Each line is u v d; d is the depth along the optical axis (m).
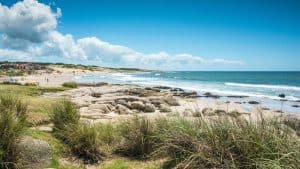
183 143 5.86
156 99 23.56
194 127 5.91
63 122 7.50
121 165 6.20
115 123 9.06
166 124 6.99
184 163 5.28
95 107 17.50
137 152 6.80
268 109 20.61
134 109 19.25
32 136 6.54
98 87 39.50
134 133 6.94
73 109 8.08
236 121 5.55
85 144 6.61
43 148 5.95
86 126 7.00
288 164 4.32
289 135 5.16
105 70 174.38
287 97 31.62
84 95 27.08
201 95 32.69
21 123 5.83
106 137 7.33
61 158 6.31
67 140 6.83
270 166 4.27
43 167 5.73
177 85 53.44
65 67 151.50
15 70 110.00
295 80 72.50
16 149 5.38
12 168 5.25
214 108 20.45
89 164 6.32
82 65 172.25
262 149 4.76
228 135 5.22
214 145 5.18
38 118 9.38
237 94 35.03
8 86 29.22
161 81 68.94
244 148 4.90
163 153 6.48
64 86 38.53
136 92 30.67
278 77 94.06
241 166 4.73
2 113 5.73
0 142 5.15
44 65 147.88
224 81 69.81
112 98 24.36
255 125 5.30
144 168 5.96
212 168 4.88
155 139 6.75
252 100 28.56
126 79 78.56
